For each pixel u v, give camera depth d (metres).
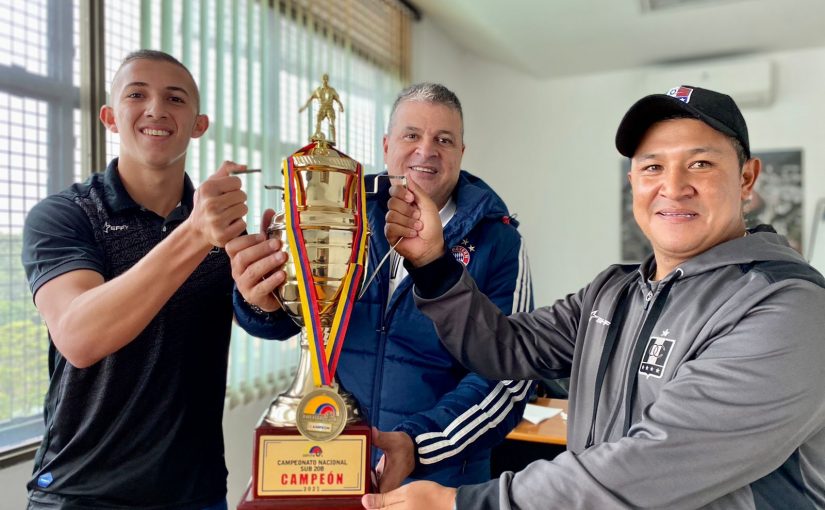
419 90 1.16
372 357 1.08
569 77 3.97
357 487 0.74
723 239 0.77
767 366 0.60
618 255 3.86
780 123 3.45
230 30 2.13
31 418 1.51
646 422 0.63
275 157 2.33
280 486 0.73
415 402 1.06
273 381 2.36
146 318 0.81
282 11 2.40
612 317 0.84
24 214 1.49
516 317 0.99
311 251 0.78
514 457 2.16
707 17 2.86
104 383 0.98
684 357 0.69
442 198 1.18
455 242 1.08
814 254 3.31
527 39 3.24
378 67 3.11
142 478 0.99
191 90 1.10
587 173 3.94
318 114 0.85
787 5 2.69
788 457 0.66
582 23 2.97
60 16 1.58
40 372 1.53
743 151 0.78
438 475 1.05
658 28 3.02
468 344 0.92
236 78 2.14
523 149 4.11
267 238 0.85
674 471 0.60
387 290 1.09
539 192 4.07
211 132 2.06
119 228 1.03
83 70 1.63
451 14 3.34
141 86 1.04
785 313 0.63
